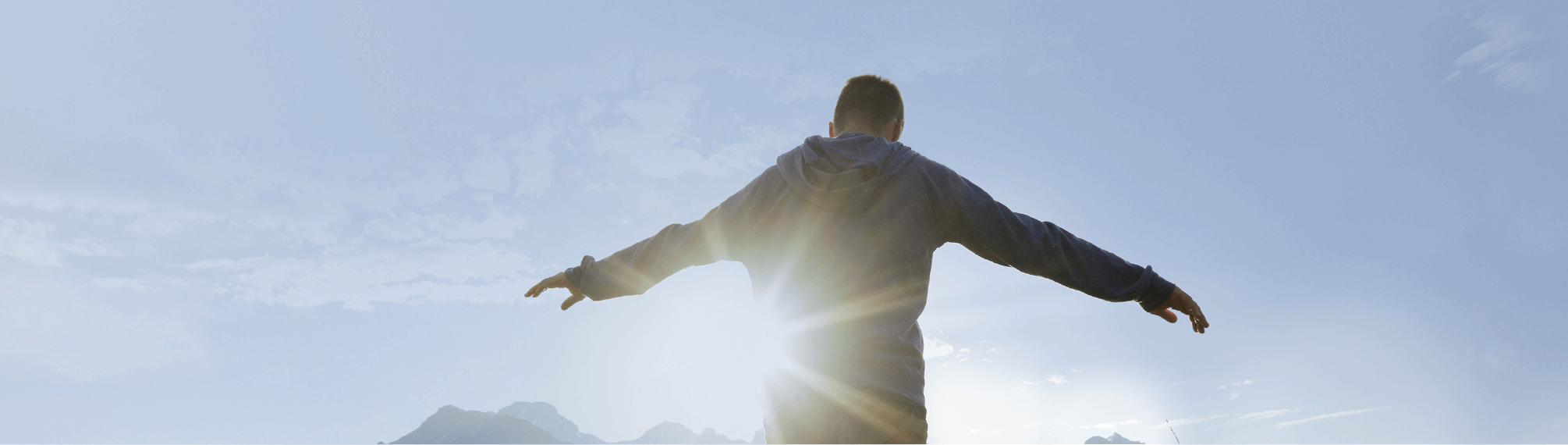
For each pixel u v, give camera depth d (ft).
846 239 5.01
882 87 6.01
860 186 5.03
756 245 5.44
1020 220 5.38
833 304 4.88
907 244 5.00
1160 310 5.86
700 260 5.66
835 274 4.95
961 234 5.37
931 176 5.27
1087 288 5.60
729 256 5.58
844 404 4.56
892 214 5.03
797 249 5.14
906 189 5.12
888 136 5.98
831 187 5.08
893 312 4.84
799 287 5.06
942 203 5.22
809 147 5.42
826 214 5.11
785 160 5.50
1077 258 5.54
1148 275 5.67
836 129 6.08
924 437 4.71
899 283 4.93
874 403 4.53
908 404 4.60
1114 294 5.63
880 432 4.50
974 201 5.25
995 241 5.32
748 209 5.49
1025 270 5.50
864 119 5.90
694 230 5.70
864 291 4.87
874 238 4.97
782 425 4.78
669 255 5.68
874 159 5.16
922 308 5.04
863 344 4.71
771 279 5.26
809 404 4.68
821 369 4.72
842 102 6.10
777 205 5.36
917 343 4.95
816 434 4.60
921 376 4.83
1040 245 5.37
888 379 4.60
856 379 4.59
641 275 5.78
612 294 5.90
